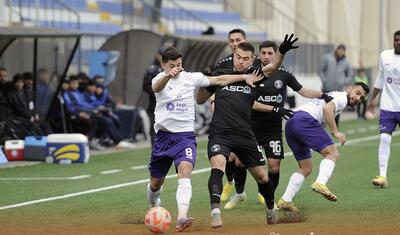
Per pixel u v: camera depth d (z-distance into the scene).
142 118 57.22
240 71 25.67
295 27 96.94
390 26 109.62
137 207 29.88
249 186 35.44
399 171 40.81
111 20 76.50
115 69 59.16
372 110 36.66
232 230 24.45
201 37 59.91
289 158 47.19
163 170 25.38
